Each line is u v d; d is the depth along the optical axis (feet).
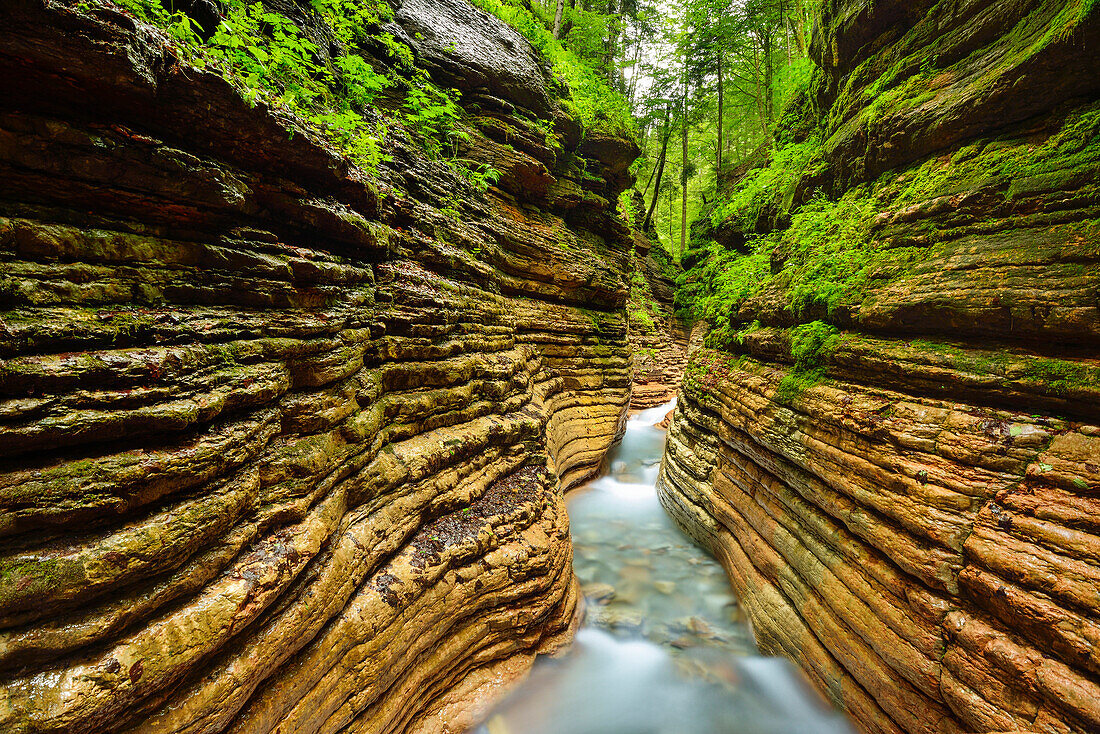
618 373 50.88
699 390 35.94
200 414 10.55
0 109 8.84
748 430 26.07
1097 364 13.74
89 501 8.70
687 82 98.58
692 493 33.24
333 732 12.97
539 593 20.42
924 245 20.07
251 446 11.93
